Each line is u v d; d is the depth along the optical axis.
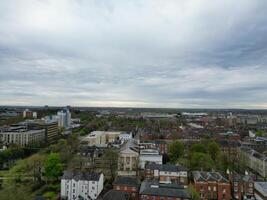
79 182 108.19
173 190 98.88
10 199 87.94
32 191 111.19
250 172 145.75
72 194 108.06
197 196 98.56
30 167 132.12
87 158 161.50
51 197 105.88
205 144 177.00
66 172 116.56
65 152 161.50
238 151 183.62
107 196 93.44
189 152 163.62
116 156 152.75
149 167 127.81
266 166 140.50
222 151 176.12
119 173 144.12
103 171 141.50
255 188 108.88
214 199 107.94
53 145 197.75
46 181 122.75
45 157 140.88
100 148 194.38
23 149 178.88
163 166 128.00
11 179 122.38
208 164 131.00
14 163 152.50
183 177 122.69
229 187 107.75
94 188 107.44
